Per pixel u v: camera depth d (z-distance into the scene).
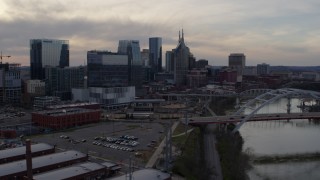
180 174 157.00
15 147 186.00
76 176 139.25
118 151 195.62
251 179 184.25
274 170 199.25
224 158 194.00
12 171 141.88
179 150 192.62
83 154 167.88
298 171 198.88
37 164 149.50
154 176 136.25
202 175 164.25
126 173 143.62
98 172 147.75
